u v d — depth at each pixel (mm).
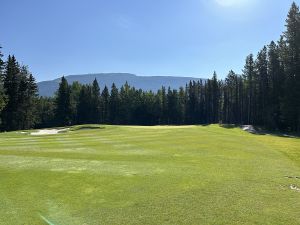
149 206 12305
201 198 13164
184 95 158000
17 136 45906
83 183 15492
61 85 128375
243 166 20047
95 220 11055
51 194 13859
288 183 15703
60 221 10984
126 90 156500
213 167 19453
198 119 154625
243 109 126688
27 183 15539
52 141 36062
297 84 76312
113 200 13039
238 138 39000
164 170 18281
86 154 24891
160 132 47656
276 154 26016
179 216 11305
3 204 12625
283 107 77938
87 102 141125
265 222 10797
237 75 132375
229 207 12148
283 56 82375
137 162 20984
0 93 82500
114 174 17203
